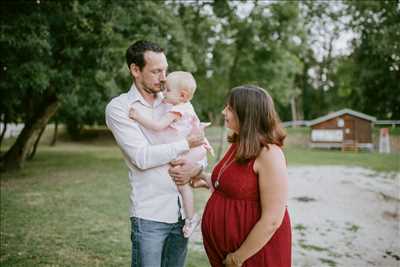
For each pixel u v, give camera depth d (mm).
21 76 8211
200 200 8250
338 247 5148
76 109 18828
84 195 8562
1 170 12617
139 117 2490
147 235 2506
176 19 13617
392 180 10852
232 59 17125
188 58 13297
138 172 2537
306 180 10867
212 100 20281
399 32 17766
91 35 9609
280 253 2197
